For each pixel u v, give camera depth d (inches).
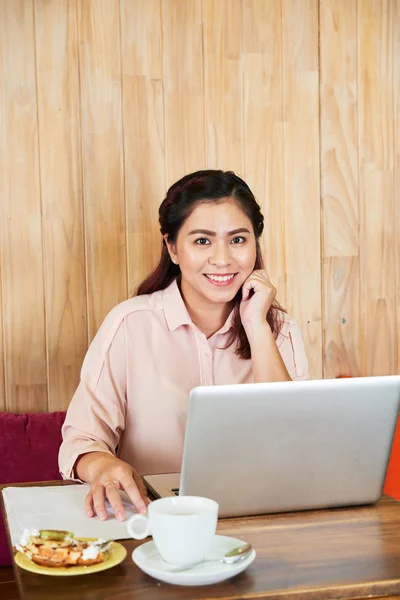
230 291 69.6
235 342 72.9
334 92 102.0
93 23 94.0
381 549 46.3
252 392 48.1
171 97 97.0
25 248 94.0
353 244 104.0
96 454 59.1
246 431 48.9
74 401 68.4
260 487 50.9
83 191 95.0
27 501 54.1
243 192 69.8
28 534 44.3
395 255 105.7
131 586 41.1
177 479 59.4
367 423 51.5
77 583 41.4
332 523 50.7
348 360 104.7
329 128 102.1
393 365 106.6
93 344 70.7
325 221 102.7
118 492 52.1
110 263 96.3
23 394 95.2
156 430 69.9
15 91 92.5
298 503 52.4
